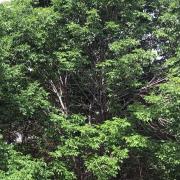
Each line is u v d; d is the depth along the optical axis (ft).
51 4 65.41
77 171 59.47
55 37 58.90
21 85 57.26
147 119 55.47
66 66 57.21
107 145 56.08
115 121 55.62
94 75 61.72
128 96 64.28
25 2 59.72
